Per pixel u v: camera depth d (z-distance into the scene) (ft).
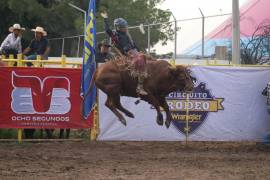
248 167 54.70
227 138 72.69
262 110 73.00
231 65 72.84
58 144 69.36
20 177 48.16
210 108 72.38
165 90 62.13
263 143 73.15
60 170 51.75
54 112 71.20
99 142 71.00
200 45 122.11
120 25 64.13
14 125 70.74
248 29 116.78
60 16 226.17
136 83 62.18
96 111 71.67
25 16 230.07
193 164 55.98
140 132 71.92
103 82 62.95
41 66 73.77
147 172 50.96
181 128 72.28
